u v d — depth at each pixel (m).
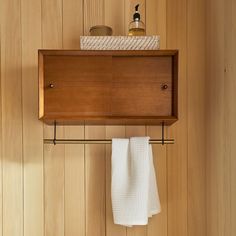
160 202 1.60
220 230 1.41
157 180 1.61
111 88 1.33
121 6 1.63
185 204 1.60
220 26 1.42
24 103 1.60
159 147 1.62
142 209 1.38
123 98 1.33
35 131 1.59
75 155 1.60
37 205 1.58
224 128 1.37
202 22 1.63
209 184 1.56
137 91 1.34
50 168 1.59
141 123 1.51
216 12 1.47
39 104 1.30
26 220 1.58
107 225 1.58
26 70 1.60
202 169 1.61
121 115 1.33
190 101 1.62
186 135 1.62
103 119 1.32
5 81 1.60
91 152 1.60
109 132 1.60
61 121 1.40
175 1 1.63
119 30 1.62
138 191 1.39
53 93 1.32
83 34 1.62
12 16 1.61
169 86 1.34
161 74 1.34
